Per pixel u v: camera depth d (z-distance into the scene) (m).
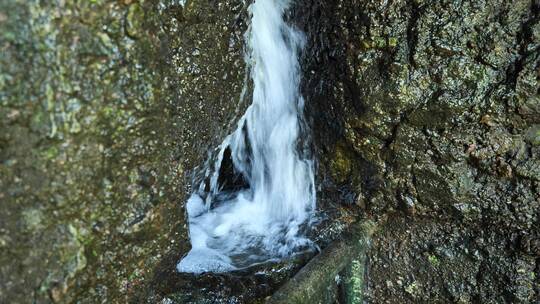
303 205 3.07
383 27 2.56
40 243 1.68
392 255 2.83
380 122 2.67
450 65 2.46
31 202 1.64
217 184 3.16
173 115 2.08
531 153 2.40
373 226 2.86
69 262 1.77
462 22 2.40
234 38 2.42
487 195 2.53
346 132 2.81
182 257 2.36
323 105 2.90
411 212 2.74
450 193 2.59
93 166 1.78
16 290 1.64
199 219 3.03
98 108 1.75
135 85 1.85
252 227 3.04
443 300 2.72
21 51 1.54
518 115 2.38
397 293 2.83
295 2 2.87
